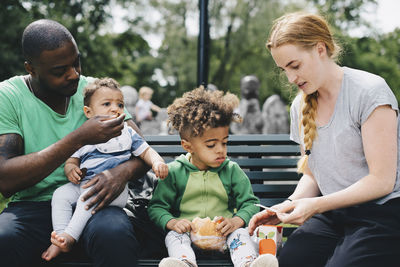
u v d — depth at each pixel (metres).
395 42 24.69
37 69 2.36
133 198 2.72
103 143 2.47
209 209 2.57
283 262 2.26
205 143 2.47
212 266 2.28
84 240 2.18
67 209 2.37
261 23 21.58
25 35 2.36
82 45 17.84
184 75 23.06
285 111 11.55
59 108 2.55
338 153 2.33
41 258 2.28
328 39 2.30
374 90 2.21
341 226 2.32
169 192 2.60
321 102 2.41
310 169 2.53
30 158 2.20
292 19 2.29
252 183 3.04
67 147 2.20
